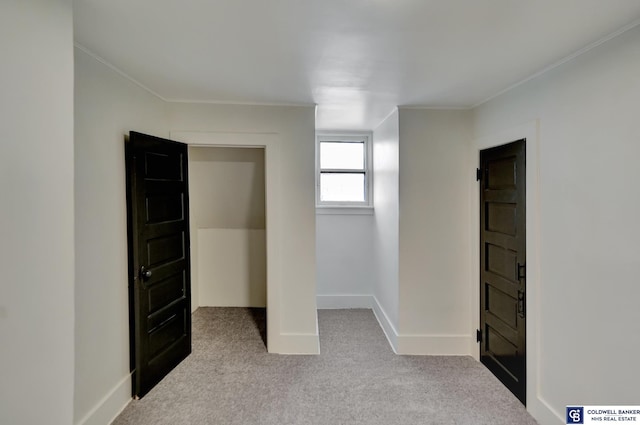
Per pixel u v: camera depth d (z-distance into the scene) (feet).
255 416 7.16
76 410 5.97
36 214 3.86
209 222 13.83
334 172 14.52
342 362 9.58
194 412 7.27
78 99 5.92
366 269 14.48
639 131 4.88
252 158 11.69
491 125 8.84
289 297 10.08
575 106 6.01
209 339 11.05
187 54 6.20
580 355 5.96
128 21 4.96
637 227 4.93
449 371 9.11
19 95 3.69
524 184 7.47
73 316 4.25
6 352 3.58
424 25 5.05
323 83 7.84
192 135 9.52
